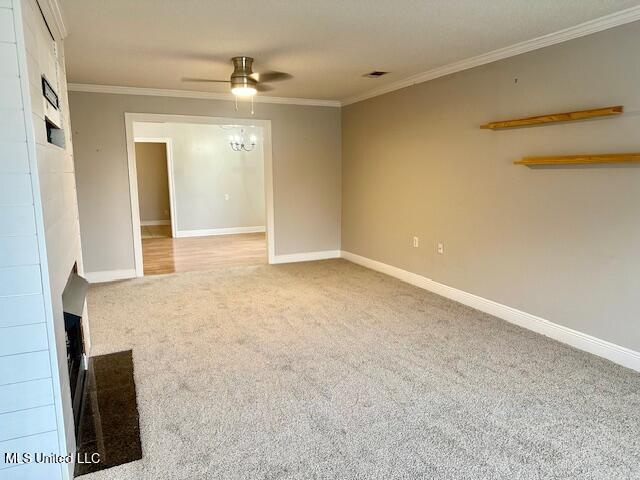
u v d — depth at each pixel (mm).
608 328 3021
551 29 3094
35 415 1739
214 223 9359
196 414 2381
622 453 2029
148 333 3580
